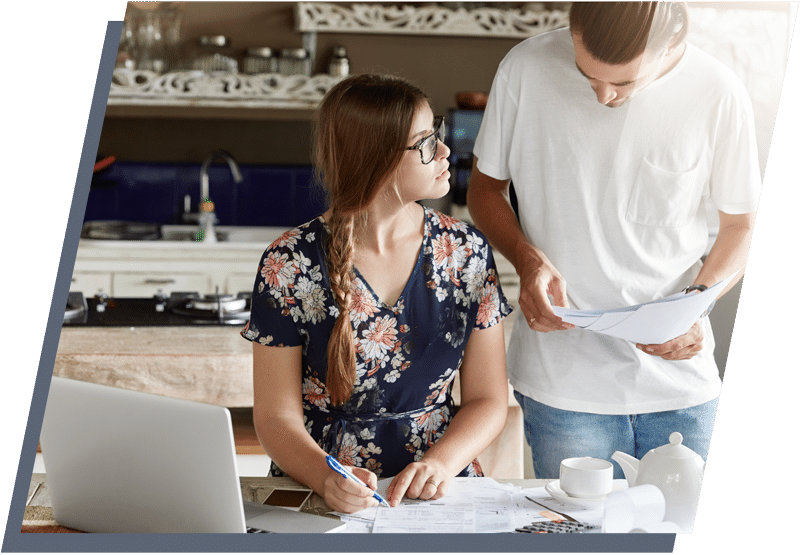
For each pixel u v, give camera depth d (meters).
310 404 1.47
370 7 3.92
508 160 1.64
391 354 1.43
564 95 1.55
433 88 4.17
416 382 1.44
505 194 1.72
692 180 1.54
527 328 1.65
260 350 1.42
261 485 1.32
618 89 1.50
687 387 1.58
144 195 4.19
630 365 1.56
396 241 1.44
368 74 1.40
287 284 1.41
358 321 1.41
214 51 3.87
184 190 4.21
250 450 2.07
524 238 1.62
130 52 3.81
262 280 1.42
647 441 1.62
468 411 1.43
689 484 1.23
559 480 1.34
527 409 1.68
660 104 1.52
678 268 1.59
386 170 1.35
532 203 1.61
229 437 1.07
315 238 1.43
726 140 1.54
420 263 1.44
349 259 1.38
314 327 1.42
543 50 1.57
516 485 1.33
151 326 2.29
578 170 1.56
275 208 4.26
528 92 1.57
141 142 4.16
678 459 1.25
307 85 3.89
